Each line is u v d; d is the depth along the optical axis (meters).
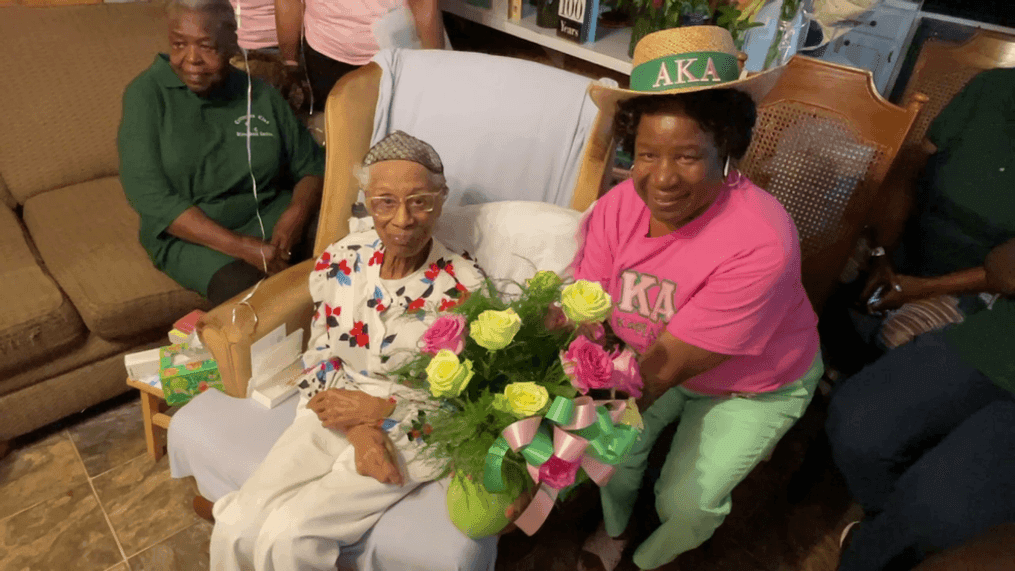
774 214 1.12
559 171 1.54
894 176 1.74
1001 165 1.45
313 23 2.26
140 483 1.77
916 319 1.59
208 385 1.58
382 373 1.30
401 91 1.61
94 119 2.15
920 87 1.91
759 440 1.30
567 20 2.29
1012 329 1.29
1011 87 1.45
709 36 1.01
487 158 1.58
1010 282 1.34
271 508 1.16
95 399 1.87
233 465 1.30
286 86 2.42
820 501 1.80
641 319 1.27
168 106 1.77
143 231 1.79
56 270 1.82
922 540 1.23
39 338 1.64
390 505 1.19
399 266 1.30
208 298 1.78
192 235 1.76
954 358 1.36
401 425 1.25
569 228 1.39
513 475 1.06
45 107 2.07
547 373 1.04
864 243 1.81
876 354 1.69
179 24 1.62
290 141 1.96
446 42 2.33
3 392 1.68
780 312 1.14
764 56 1.89
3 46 2.02
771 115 1.68
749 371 1.27
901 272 1.73
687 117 1.00
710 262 1.13
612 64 2.18
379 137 1.61
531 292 1.08
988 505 1.17
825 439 1.65
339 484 1.17
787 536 1.71
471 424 1.00
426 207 1.20
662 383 1.20
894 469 1.39
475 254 1.45
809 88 1.62
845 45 2.06
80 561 1.59
